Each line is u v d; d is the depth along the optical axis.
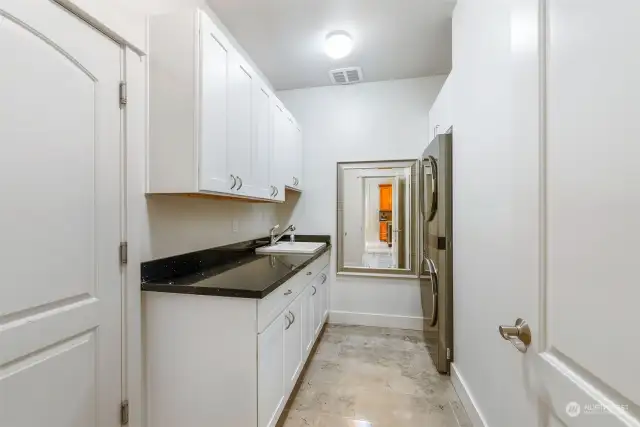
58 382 1.05
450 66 2.84
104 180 1.23
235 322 1.33
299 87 3.30
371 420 1.69
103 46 1.22
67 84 1.07
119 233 1.30
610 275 0.55
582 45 0.63
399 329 3.07
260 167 2.10
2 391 0.89
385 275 3.14
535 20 0.81
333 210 3.27
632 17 0.51
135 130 1.37
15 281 0.91
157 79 1.43
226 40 1.63
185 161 1.41
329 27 2.25
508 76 1.12
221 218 2.20
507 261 1.11
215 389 1.34
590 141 0.61
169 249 1.63
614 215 0.55
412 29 2.27
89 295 1.16
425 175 2.60
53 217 1.03
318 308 2.64
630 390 0.51
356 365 2.30
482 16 1.44
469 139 1.65
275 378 1.50
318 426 1.64
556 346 0.73
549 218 0.76
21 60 0.93
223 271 1.74
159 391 1.40
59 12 1.04
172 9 1.65
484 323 1.42
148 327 1.41
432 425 1.65
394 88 3.13
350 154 3.23
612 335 0.55
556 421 0.78
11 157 0.90
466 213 1.72
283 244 3.04
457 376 1.91
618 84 0.54
